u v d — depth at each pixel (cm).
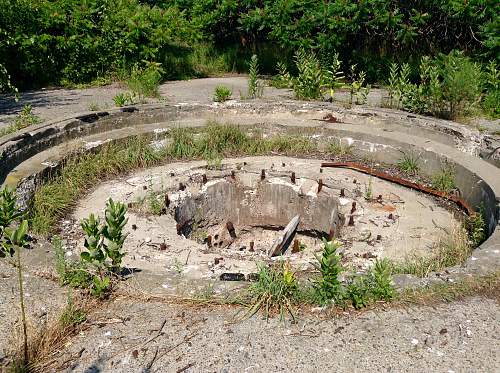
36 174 655
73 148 733
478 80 877
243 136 813
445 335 368
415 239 582
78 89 1074
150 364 345
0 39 1056
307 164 770
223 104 873
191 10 1412
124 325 378
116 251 412
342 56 1157
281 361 346
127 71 1148
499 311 392
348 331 371
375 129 820
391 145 783
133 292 409
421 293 406
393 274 450
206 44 1421
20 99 971
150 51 1180
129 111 828
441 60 992
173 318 384
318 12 1065
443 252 535
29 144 702
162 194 681
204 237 701
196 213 702
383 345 359
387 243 572
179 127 818
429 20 1097
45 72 1109
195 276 476
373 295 399
